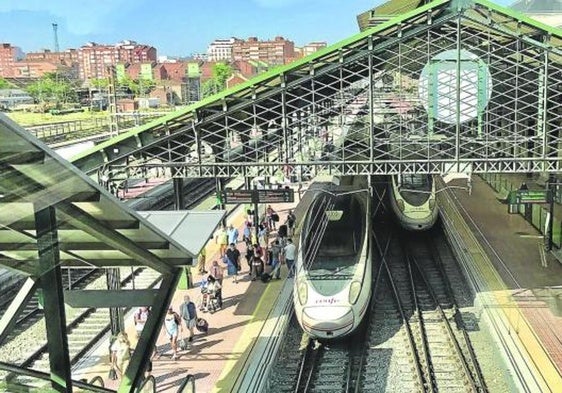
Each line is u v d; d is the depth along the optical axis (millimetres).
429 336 18016
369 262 18719
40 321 16609
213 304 19203
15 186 4996
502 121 20391
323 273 17906
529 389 13438
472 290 20500
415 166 18781
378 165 19000
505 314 17797
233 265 22297
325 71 18688
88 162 18609
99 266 8312
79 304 8742
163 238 7316
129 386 8453
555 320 17281
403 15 17875
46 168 5086
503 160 18125
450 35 18484
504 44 18359
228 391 14016
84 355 16516
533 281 20781
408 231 28328
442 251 26719
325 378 15648
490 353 16828
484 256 23688
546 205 25172
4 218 5270
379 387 15016
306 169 19250
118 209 6207
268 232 27281
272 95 18891
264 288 21391
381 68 19438
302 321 16953
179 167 19266
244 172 19547
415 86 19156
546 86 17672
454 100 18562
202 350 16406
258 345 16625
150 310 8758
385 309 20406
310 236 19516
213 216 12078
